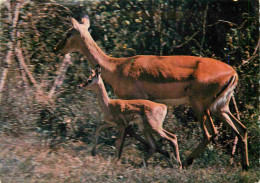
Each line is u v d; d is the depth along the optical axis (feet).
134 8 51.47
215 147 40.52
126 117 33.14
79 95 42.91
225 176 31.60
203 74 34.14
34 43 46.11
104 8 50.26
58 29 47.11
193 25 52.26
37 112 39.55
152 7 51.44
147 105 32.91
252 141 41.42
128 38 49.83
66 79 45.42
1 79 40.96
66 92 43.39
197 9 52.26
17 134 36.76
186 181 29.30
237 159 39.34
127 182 27.86
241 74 45.60
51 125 39.19
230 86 35.24
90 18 49.70
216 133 34.96
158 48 50.31
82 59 46.75
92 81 33.06
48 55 46.34
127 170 30.12
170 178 29.30
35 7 47.19
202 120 34.71
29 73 43.01
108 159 32.17
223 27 51.88
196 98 34.42
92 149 34.24
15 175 27.17
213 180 30.17
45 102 40.22
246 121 42.09
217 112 35.96
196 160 36.78
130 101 33.32
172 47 49.93
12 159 29.71
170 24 52.13
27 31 46.06
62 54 37.52
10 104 39.40
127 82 35.14
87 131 39.50
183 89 34.58
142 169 30.48
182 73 34.42
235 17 52.13
